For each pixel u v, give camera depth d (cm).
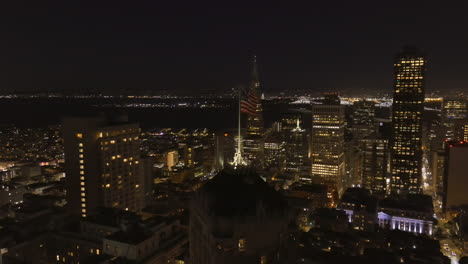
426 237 18312
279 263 6009
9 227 15562
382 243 17725
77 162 19438
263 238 5862
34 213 16962
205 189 6544
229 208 5947
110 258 12438
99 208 16662
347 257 13788
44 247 14975
